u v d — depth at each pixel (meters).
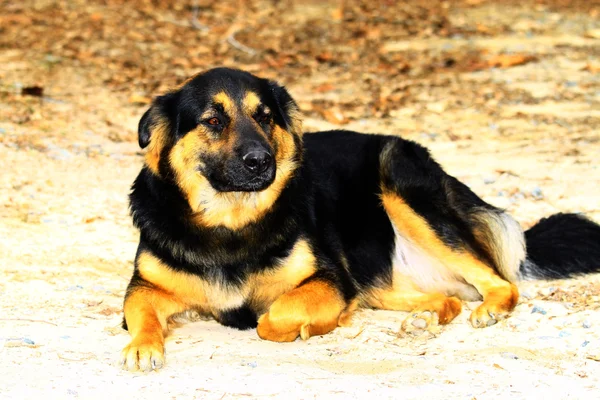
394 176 11.21
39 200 13.70
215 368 8.55
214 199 9.62
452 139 17.16
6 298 10.30
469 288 11.02
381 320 10.33
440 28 26.50
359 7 28.97
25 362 8.49
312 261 9.95
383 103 19.50
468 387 7.99
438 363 8.64
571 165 15.29
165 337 9.61
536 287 10.90
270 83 10.42
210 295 9.86
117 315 10.01
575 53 23.52
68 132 16.97
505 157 15.95
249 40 25.33
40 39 23.84
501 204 13.58
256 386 8.05
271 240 9.79
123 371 8.42
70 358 8.66
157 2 28.80
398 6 29.20
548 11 28.42
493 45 24.56
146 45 24.44
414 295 10.86
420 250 11.14
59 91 19.62
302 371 8.46
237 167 9.35
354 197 11.17
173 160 9.75
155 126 9.88
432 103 19.41
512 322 9.76
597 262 11.11
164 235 9.71
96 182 14.62
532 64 22.53
